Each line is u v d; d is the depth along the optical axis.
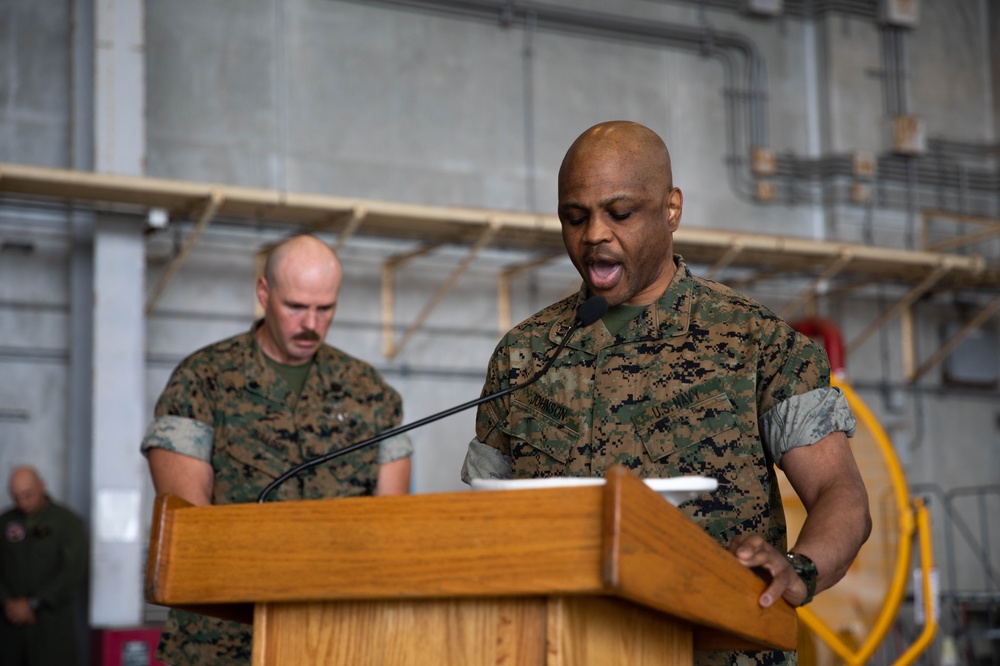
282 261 3.25
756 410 2.02
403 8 9.56
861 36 11.12
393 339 9.23
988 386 11.36
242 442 3.17
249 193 7.66
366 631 1.50
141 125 7.91
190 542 1.54
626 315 2.15
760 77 10.69
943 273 10.16
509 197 9.71
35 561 7.38
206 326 8.64
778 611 1.60
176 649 3.01
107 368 7.82
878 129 11.06
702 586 1.40
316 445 3.24
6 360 8.13
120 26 7.94
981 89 11.80
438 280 9.44
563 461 2.09
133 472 7.79
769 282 10.62
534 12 9.95
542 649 1.38
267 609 1.56
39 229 8.28
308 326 3.23
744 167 10.56
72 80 8.29
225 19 8.99
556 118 9.96
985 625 10.12
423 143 9.48
